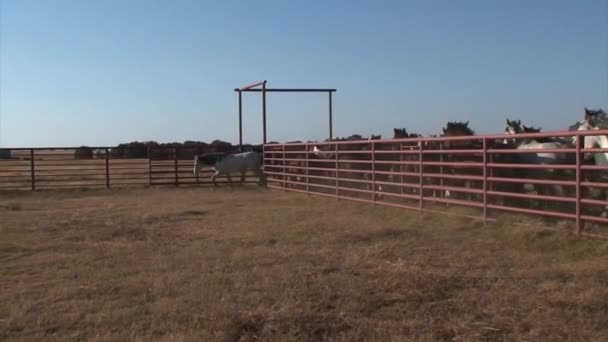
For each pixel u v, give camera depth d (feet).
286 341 16.84
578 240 29.01
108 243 34.68
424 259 27.40
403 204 47.44
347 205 51.44
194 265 27.61
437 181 47.01
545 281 22.54
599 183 29.43
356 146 57.47
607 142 35.65
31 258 30.14
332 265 26.68
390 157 51.85
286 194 67.10
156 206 56.34
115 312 20.04
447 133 51.37
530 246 29.53
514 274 23.84
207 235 37.24
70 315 19.80
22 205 58.95
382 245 31.09
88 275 26.03
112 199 65.62
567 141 44.55
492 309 19.20
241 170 83.87
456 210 41.06
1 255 30.96
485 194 37.01
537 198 33.30
